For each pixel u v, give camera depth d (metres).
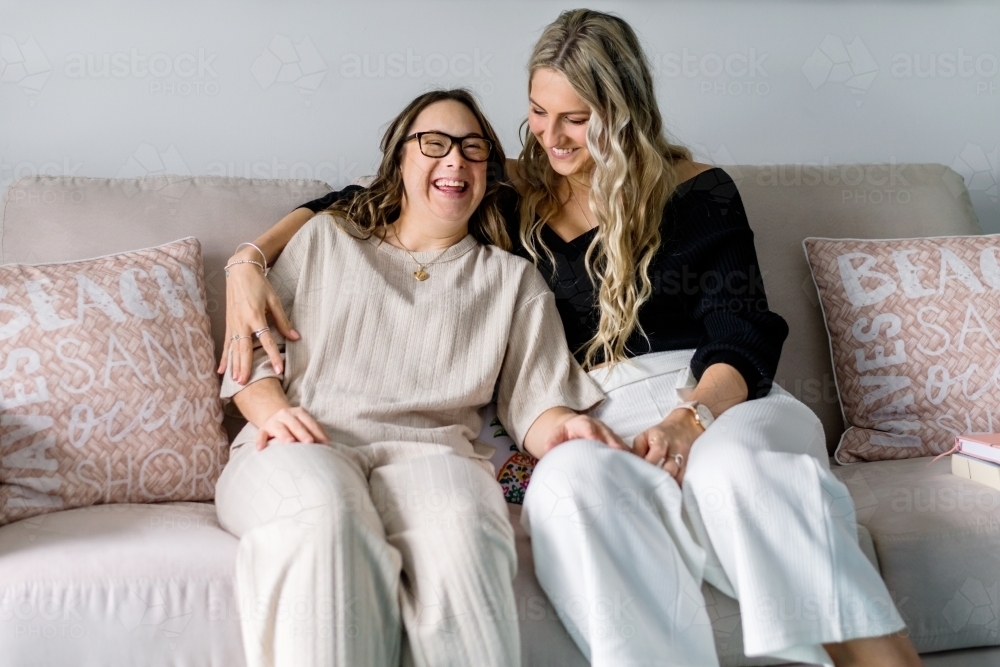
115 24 2.00
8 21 1.95
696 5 2.26
